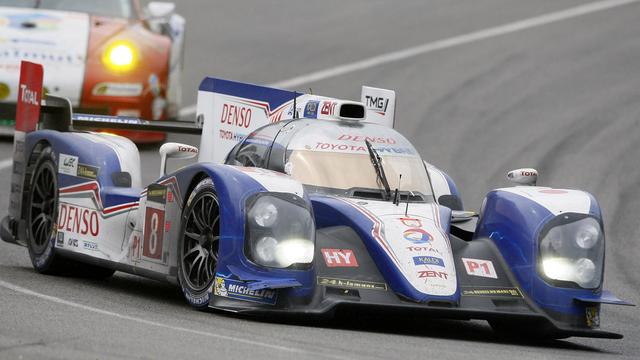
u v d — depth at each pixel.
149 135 49.38
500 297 24.41
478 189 46.09
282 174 24.83
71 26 48.41
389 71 66.56
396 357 20.20
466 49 72.38
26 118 31.47
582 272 24.73
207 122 32.84
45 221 29.92
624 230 41.12
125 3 51.81
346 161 26.47
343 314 25.73
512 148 52.31
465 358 20.84
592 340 26.11
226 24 79.38
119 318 21.86
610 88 63.78
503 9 84.62
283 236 23.11
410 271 23.45
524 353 22.62
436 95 61.53
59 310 22.25
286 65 67.88
